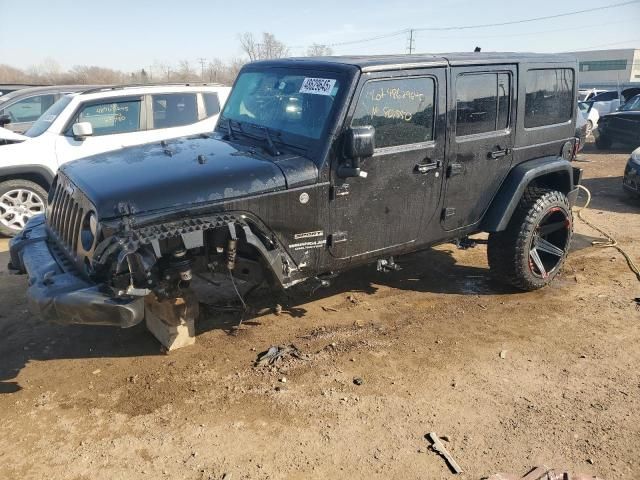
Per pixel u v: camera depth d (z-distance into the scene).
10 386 3.64
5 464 2.94
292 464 2.95
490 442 3.13
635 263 5.95
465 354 4.08
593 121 17.31
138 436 3.16
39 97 9.07
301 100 4.01
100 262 3.16
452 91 4.25
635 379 3.75
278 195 3.59
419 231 4.40
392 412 3.39
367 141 3.59
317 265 3.95
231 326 4.45
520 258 4.92
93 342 4.20
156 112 7.80
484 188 4.69
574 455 3.02
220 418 3.32
